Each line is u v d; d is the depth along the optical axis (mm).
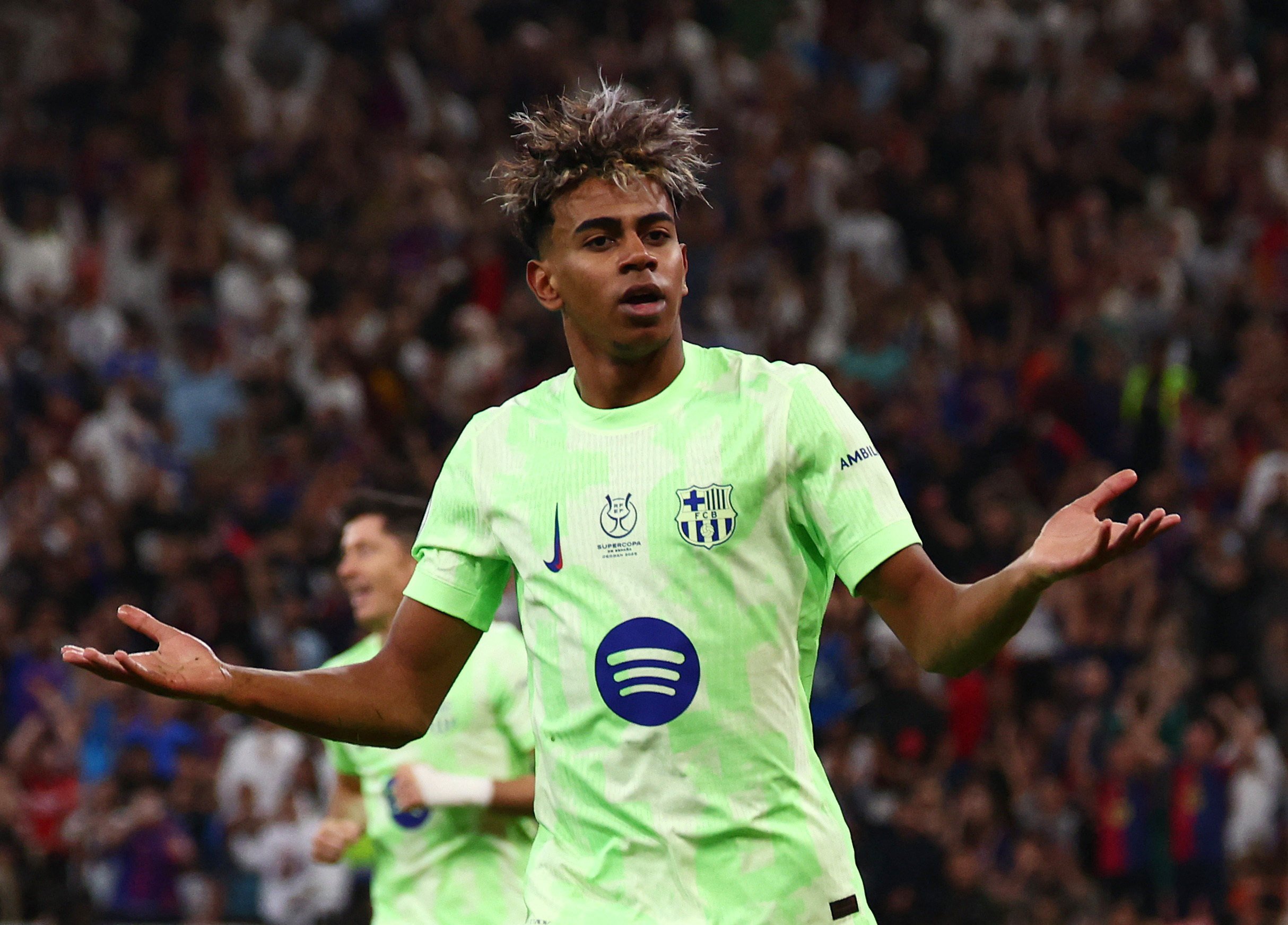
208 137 54062
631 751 11141
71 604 39438
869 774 33906
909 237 50938
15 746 35969
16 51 57781
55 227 51344
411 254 50531
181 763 34469
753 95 54625
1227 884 33469
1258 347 43719
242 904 33312
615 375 11648
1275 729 35469
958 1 58156
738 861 11039
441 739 19609
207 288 49938
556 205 11562
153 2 58125
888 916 32156
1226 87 54531
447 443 45000
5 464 43812
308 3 57719
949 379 44562
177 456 44906
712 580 11117
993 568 38844
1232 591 37281
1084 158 52500
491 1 58531
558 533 11461
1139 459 42500
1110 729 34781
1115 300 47094
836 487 11172
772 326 47156
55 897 33438
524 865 19391
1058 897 32500
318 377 46500
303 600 39688
